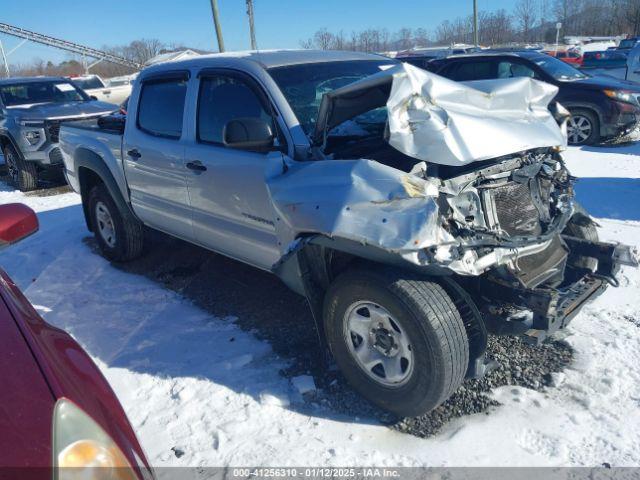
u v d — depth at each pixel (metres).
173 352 3.86
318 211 2.88
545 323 2.88
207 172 3.97
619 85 10.12
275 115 3.55
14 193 9.81
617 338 3.63
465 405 3.12
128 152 4.85
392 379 2.98
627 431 2.84
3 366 1.80
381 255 2.75
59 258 5.90
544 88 3.68
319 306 3.33
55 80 11.33
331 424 3.04
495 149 3.02
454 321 2.76
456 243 2.71
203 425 3.10
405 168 3.21
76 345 2.21
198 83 4.15
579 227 3.91
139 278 5.21
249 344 3.88
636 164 8.38
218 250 4.33
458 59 11.29
